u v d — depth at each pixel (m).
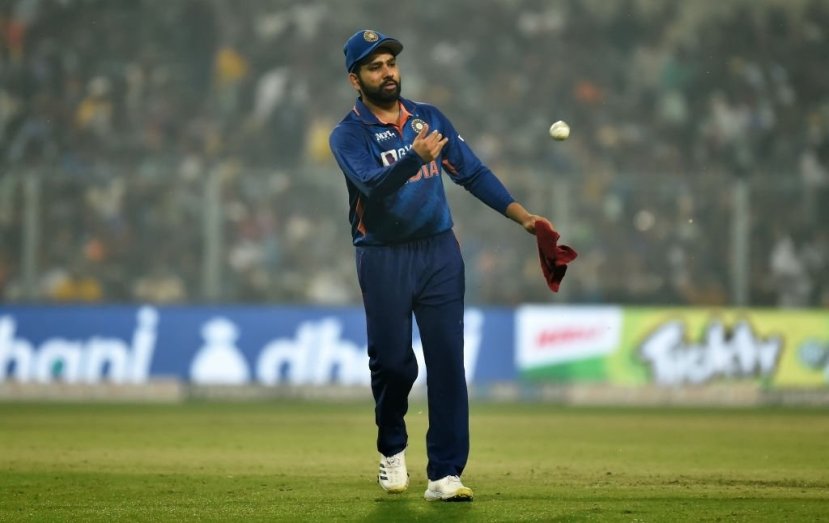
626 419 49.47
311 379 61.06
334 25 82.94
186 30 81.69
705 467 29.84
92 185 64.81
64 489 24.70
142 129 77.69
